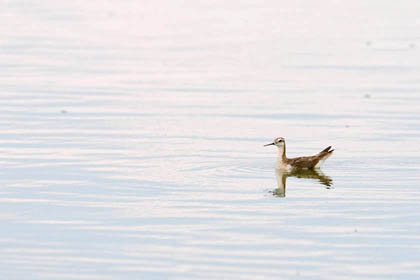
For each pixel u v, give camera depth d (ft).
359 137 121.80
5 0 290.15
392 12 261.24
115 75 168.76
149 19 248.11
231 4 282.36
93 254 76.95
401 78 166.20
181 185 98.32
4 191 95.35
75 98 147.64
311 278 71.67
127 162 107.86
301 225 84.58
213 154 112.37
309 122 131.34
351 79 165.37
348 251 77.61
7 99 146.10
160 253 77.05
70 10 267.18
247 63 181.88
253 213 88.28
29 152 112.47
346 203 91.71
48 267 74.02
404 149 114.83
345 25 234.99
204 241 80.12
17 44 203.21
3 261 75.31
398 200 92.58
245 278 71.56
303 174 104.17
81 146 115.75
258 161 109.50
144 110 139.13
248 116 135.13
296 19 246.06
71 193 94.79
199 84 160.86
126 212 88.33
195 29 228.22
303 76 168.45
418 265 74.38
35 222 85.20
